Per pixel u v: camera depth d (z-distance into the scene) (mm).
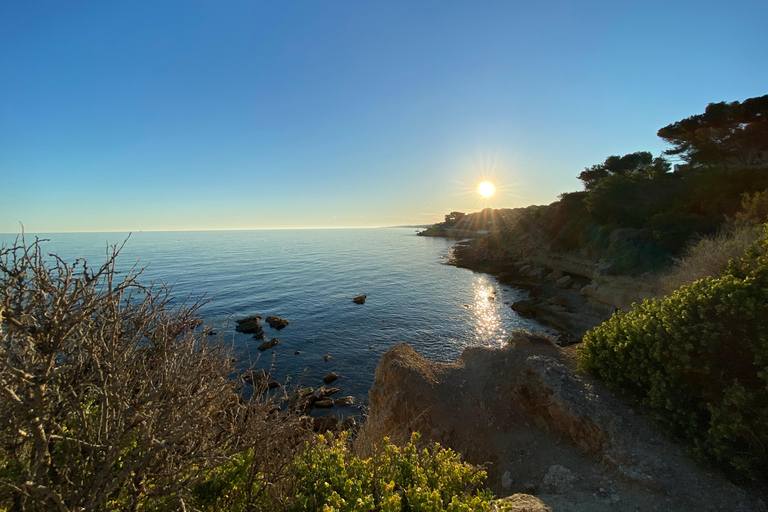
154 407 2609
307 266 75312
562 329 29812
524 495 6512
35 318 2275
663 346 7305
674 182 41250
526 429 8828
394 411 10102
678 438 6895
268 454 3771
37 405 2188
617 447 6973
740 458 5684
